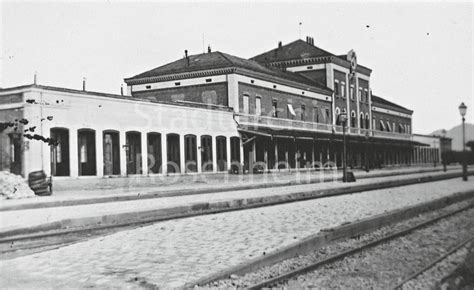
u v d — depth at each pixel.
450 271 9.13
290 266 9.08
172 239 11.68
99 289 7.48
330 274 8.59
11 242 12.00
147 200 21.09
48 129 27.58
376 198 21.91
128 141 32.31
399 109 79.25
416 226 13.90
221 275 7.98
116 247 10.84
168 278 8.04
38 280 8.09
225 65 43.00
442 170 57.81
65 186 26.84
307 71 59.59
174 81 45.91
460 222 15.79
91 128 29.78
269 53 62.09
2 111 28.22
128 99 32.22
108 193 23.75
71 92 28.77
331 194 24.64
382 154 67.62
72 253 10.29
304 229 12.56
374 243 11.25
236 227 13.34
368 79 69.44
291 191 25.31
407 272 8.95
